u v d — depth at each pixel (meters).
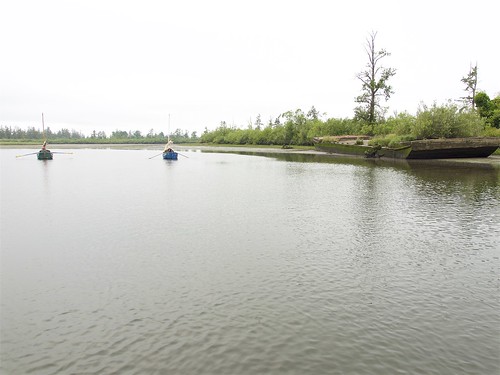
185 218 15.25
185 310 7.35
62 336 6.54
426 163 42.28
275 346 6.07
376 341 6.20
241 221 14.65
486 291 8.16
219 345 6.12
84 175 33.50
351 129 77.75
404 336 6.35
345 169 36.50
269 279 8.83
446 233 12.74
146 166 43.84
